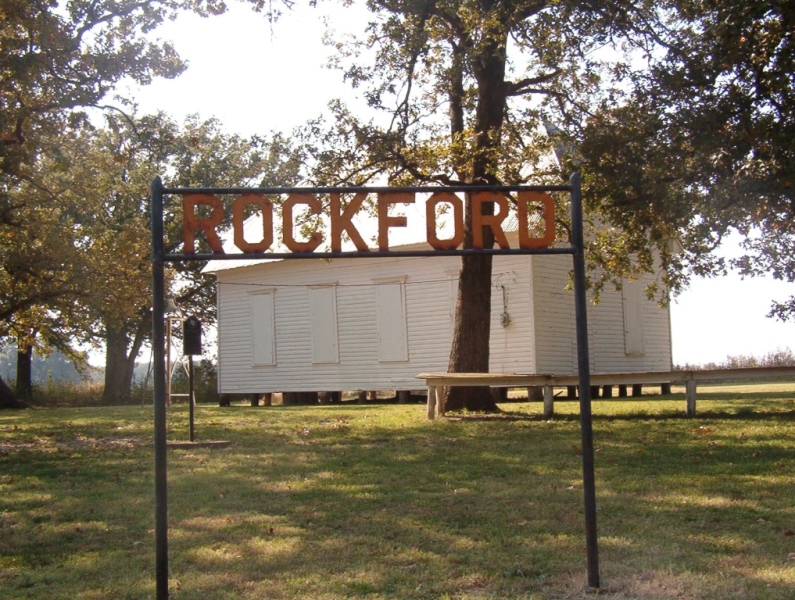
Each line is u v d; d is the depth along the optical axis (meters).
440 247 5.72
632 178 15.91
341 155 19.75
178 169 49.88
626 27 17.39
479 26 17.95
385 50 19.58
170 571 6.60
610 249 20.80
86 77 19.27
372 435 15.50
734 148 15.35
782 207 15.62
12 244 26.66
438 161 19.55
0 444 16.36
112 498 9.73
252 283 35.44
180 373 46.97
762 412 17.08
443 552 6.91
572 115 18.55
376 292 32.06
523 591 5.85
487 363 20.31
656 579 6.00
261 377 35.06
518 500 8.85
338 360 32.94
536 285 28.48
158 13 20.02
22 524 8.49
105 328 45.84
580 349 5.80
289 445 14.30
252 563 6.73
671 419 16.48
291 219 5.65
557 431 14.92
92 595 6.07
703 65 15.95
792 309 17.83
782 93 15.27
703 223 15.85
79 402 47.38
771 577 5.98
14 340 40.97
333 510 8.63
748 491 8.94
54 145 21.16
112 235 30.17
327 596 5.83
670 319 34.66
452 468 11.06
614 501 8.65
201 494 9.75
